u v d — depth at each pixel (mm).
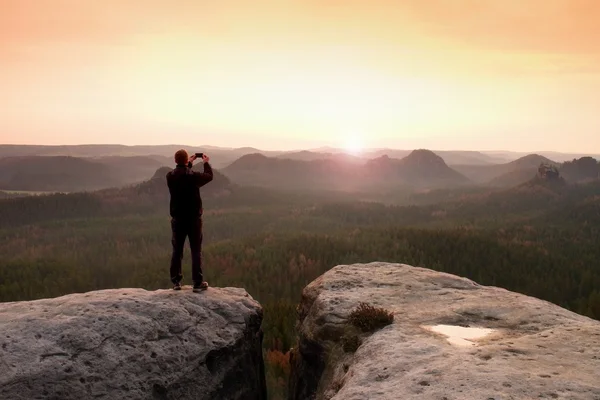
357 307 11258
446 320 10320
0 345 8500
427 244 158250
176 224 11586
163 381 9375
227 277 120250
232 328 11281
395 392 6625
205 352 10312
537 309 10703
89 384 8586
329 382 10211
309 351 12031
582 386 6137
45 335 8984
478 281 133375
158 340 9930
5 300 112500
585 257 155125
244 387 11445
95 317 9750
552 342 8250
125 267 151250
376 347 8938
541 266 139625
